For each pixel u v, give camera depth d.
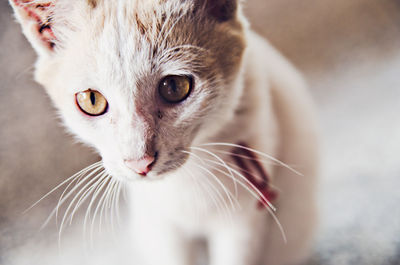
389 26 0.59
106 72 0.21
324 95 0.50
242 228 0.26
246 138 0.25
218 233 0.27
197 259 0.33
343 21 0.59
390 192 0.36
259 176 0.25
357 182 0.38
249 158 0.24
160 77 0.21
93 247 0.34
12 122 0.40
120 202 0.37
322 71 0.54
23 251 0.34
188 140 0.23
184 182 0.25
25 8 0.22
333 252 0.32
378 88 0.51
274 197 0.26
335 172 0.39
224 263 0.27
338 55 0.55
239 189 0.25
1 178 0.37
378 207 0.35
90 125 0.22
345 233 0.33
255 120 0.25
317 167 0.31
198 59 0.22
